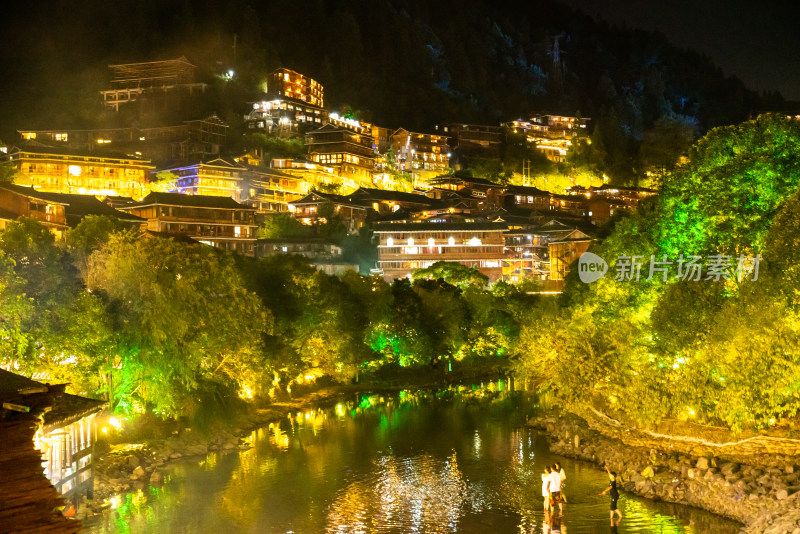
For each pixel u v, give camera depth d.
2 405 16.06
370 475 44.78
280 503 38.78
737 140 51.75
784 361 36.28
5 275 41.31
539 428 60.38
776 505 32.81
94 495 38.88
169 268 53.97
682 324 44.12
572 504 38.19
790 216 39.50
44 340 42.81
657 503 37.97
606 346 50.56
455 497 39.97
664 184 57.09
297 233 160.38
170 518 36.06
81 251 56.12
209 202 138.50
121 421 49.66
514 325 111.88
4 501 11.23
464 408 72.94
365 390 87.25
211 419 56.41
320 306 76.94
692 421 44.12
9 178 138.12
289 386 77.19
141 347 47.06
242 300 57.75
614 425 50.75
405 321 96.31
